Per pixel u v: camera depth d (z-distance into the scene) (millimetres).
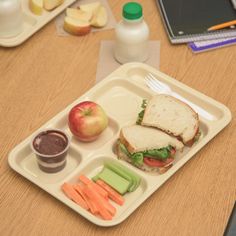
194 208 1219
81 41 1626
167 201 1231
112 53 1587
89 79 1517
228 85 1497
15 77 1521
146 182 1243
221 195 1245
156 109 1364
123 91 1477
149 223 1192
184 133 1312
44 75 1526
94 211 1195
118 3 1730
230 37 1617
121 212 1215
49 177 1283
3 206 1225
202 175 1283
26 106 1442
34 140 1266
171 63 1558
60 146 1266
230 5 1688
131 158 1271
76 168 1276
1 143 1351
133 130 1313
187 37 1600
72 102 1446
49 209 1219
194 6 1688
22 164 1308
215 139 1359
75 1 1727
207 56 1580
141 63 1520
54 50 1600
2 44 1587
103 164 1314
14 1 1563
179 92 1464
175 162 1296
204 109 1427
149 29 1651
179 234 1174
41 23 1641
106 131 1384
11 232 1179
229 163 1310
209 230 1181
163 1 1706
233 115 1420
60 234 1176
